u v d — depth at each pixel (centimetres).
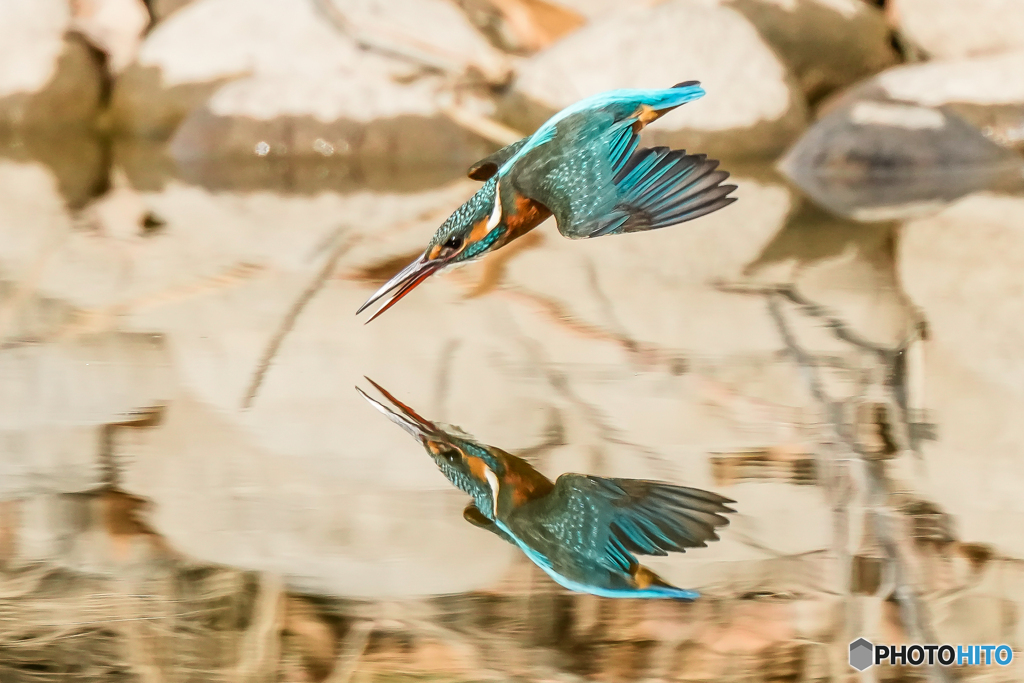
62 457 554
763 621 394
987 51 1853
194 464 546
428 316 827
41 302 871
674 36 1789
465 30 1931
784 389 638
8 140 2102
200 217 1299
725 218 1280
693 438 567
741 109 1761
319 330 788
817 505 482
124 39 2166
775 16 1909
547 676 367
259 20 1991
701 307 835
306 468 537
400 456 549
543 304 859
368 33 1911
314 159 1841
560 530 466
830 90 1952
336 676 366
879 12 2006
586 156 569
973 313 798
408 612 403
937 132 1596
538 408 611
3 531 475
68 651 377
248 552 453
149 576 432
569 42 1834
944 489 498
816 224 1219
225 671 364
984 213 1247
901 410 604
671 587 418
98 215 1312
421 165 1825
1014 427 570
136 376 681
